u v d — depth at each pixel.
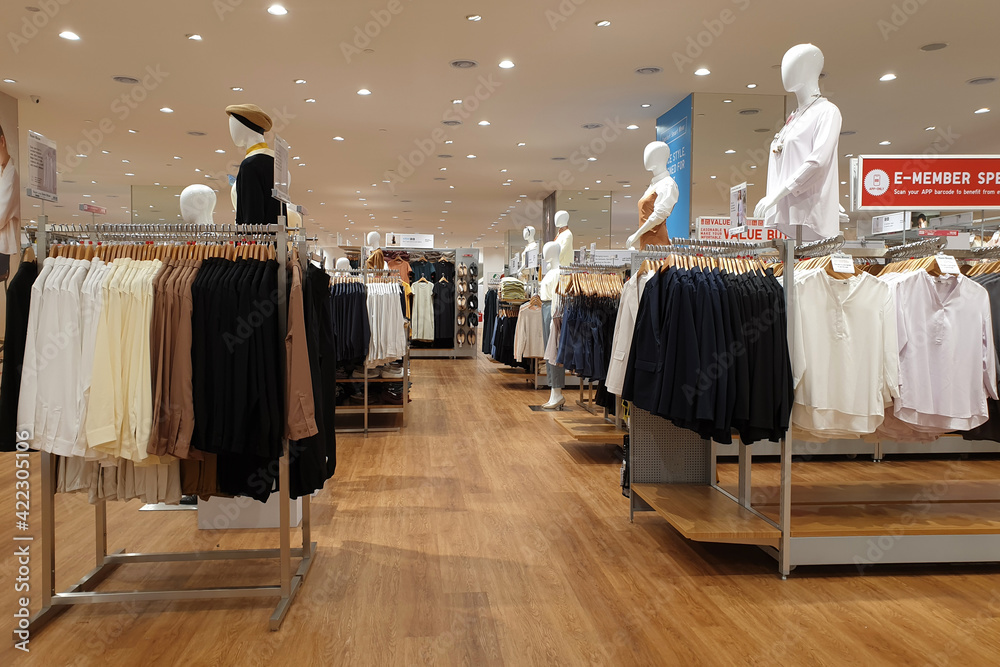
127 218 17.38
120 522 3.60
